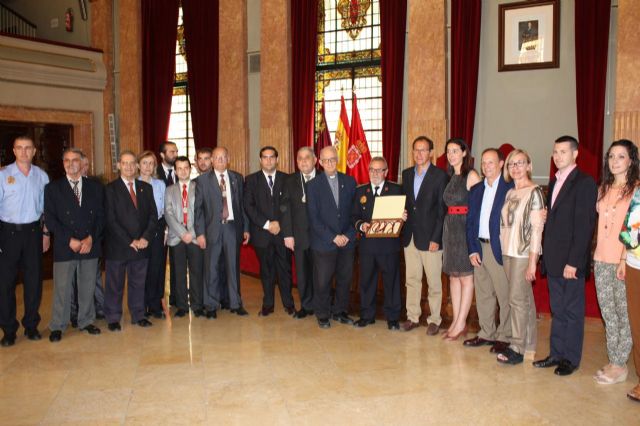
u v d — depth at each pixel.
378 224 4.68
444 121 7.58
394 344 4.45
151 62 10.27
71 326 5.11
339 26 8.99
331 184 4.88
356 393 3.49
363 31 8.80
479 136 7.59
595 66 6.69
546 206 3.86
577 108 6.83
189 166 5.34
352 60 8.91
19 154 4.57
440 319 4.70
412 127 7.80
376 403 3.34
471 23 7.37
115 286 4.98
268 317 5.32
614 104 6.75
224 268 5.56
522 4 7.18
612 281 3.59
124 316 5.41
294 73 8.73
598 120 6.71
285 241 5.18
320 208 4.88
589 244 3.63
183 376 3.81
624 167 3.46
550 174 6.84
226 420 3.13
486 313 4.34
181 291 5.39
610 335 3.63
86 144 10.83
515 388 3.54
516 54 7.28
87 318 4.93
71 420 3.15
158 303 5.38
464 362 4.02
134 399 3.44
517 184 3.98
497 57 7.41
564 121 7.08
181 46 10.50
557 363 3.88
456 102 7.48
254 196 5.31
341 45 8.99
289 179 5.21
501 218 4.04
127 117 10.69
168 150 5.84
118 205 4.95
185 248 5.38
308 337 4.67
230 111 9.34
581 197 3.62
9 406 3.35
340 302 5.08
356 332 4.79
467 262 4.36
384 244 4.75
